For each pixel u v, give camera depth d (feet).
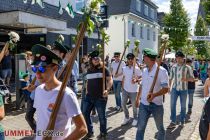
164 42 17.08
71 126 8.74
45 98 8.52
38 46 8.37
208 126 8.23
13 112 29.19
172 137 22.84
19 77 30.22
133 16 106.83
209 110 8.30
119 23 103.24
